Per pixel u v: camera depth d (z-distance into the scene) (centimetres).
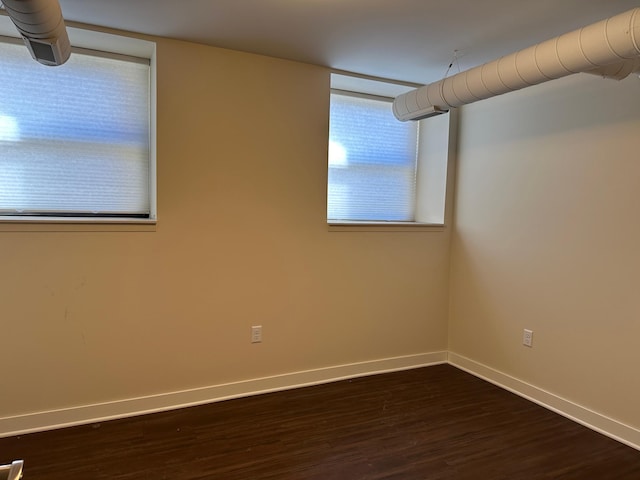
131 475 204
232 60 272
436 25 230
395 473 211
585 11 211
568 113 265
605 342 248
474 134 336
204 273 274
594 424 254
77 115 264
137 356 261
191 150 265
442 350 365
